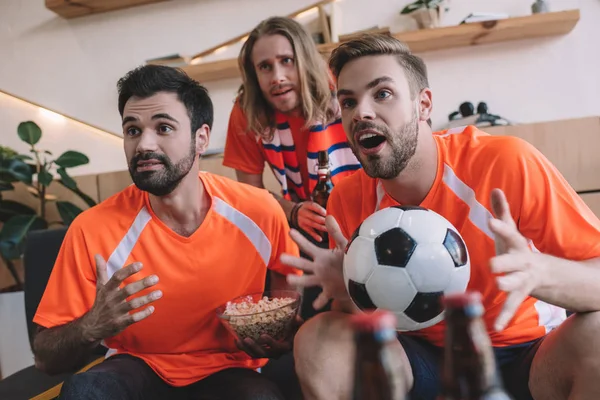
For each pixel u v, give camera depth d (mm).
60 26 2924
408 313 792
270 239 1323
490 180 1044
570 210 990
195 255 1244
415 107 1030
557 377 913
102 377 1058
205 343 1261
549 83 2518
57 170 2357
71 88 2924
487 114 2426
